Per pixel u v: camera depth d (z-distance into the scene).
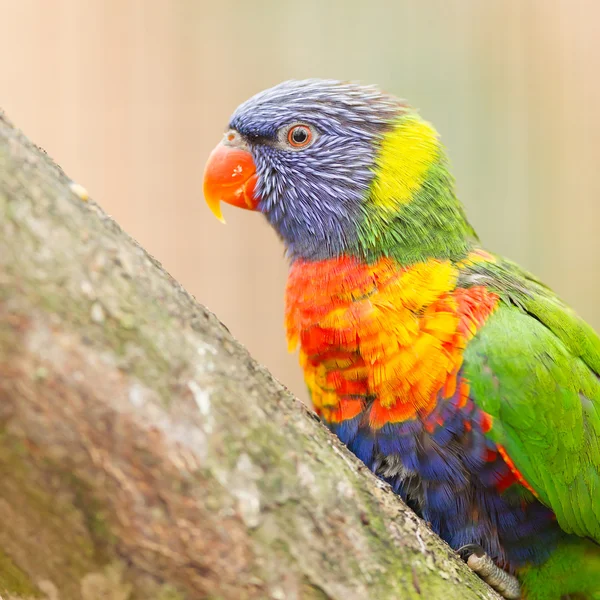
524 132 13.17
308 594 4.26
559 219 13.36
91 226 4.07
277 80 12.72
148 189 12.45
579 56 13.30
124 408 3.83
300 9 12.77
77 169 12.23
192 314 4.34
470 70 13.00
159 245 12.46
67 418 3.70
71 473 3.74
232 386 4.32
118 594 3.97
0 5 12.12
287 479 4.36
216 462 4.08
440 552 5.16
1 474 3.70
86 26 12.38
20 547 3.89
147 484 3.87
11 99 12.05
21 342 3.63
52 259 3.80
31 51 12.18
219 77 12.69
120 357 3.88
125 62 12.47
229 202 7.79
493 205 13.11
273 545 4.19
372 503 4.79
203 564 4.00
